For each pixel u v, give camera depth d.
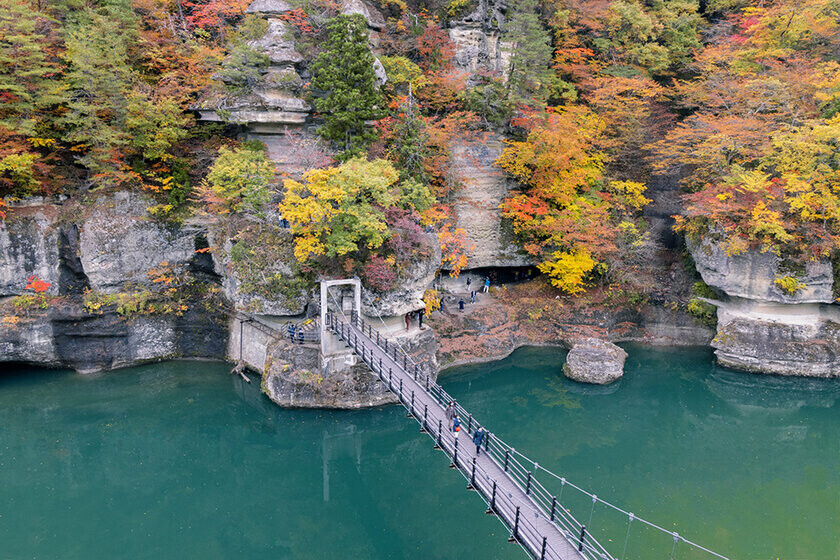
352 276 27.66
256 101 30.75
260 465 25.41
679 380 32.72
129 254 29.67
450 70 36.66
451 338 33.69
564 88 41.50
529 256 37.94
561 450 26.20
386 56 36.50
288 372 26.94
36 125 28.16
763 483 24.20
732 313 33.75
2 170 25.89
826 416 29.52
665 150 37.78
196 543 20.56
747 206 31.89
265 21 33.25
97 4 31.70
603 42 40.62
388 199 26.27
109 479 23.95
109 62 27.62
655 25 41.03
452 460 17.42
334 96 29.25
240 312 30.75
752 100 33.91
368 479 24.55
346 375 27.08
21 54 26.70
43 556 19.22
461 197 36.03
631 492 22.94
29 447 25.05
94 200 29.44
